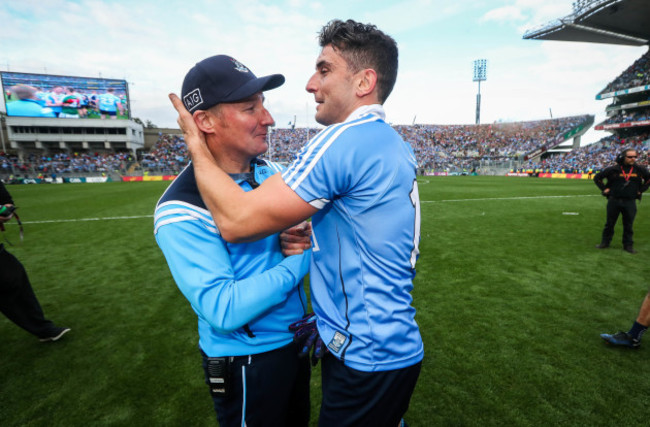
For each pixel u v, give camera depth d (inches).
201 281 36.6
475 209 425.7
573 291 158.1
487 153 1829.5
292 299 48.5
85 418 84.1
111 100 1517.0
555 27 1283.2
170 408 87.3
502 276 179.0
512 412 83.8
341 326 39.3
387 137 36.8
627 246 223.3
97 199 576.1
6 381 99.0
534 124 1883.6
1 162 1349.7
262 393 45.8
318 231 39.9
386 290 37.6
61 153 1572.3
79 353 113.4
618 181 219.0
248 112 41.1
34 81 1403.8
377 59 38.7
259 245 44.3
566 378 96.1
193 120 39.6
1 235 297.3
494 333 121.0
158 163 1510.8
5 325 133.9
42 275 191.6
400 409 42.3
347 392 39.9
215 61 39.9
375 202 34.9
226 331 37.2
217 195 34.9
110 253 235.5
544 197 559.2
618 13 1163.9
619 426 79.1
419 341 42.6
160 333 126.3
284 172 35.4
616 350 109.7
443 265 198.4
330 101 41.0
